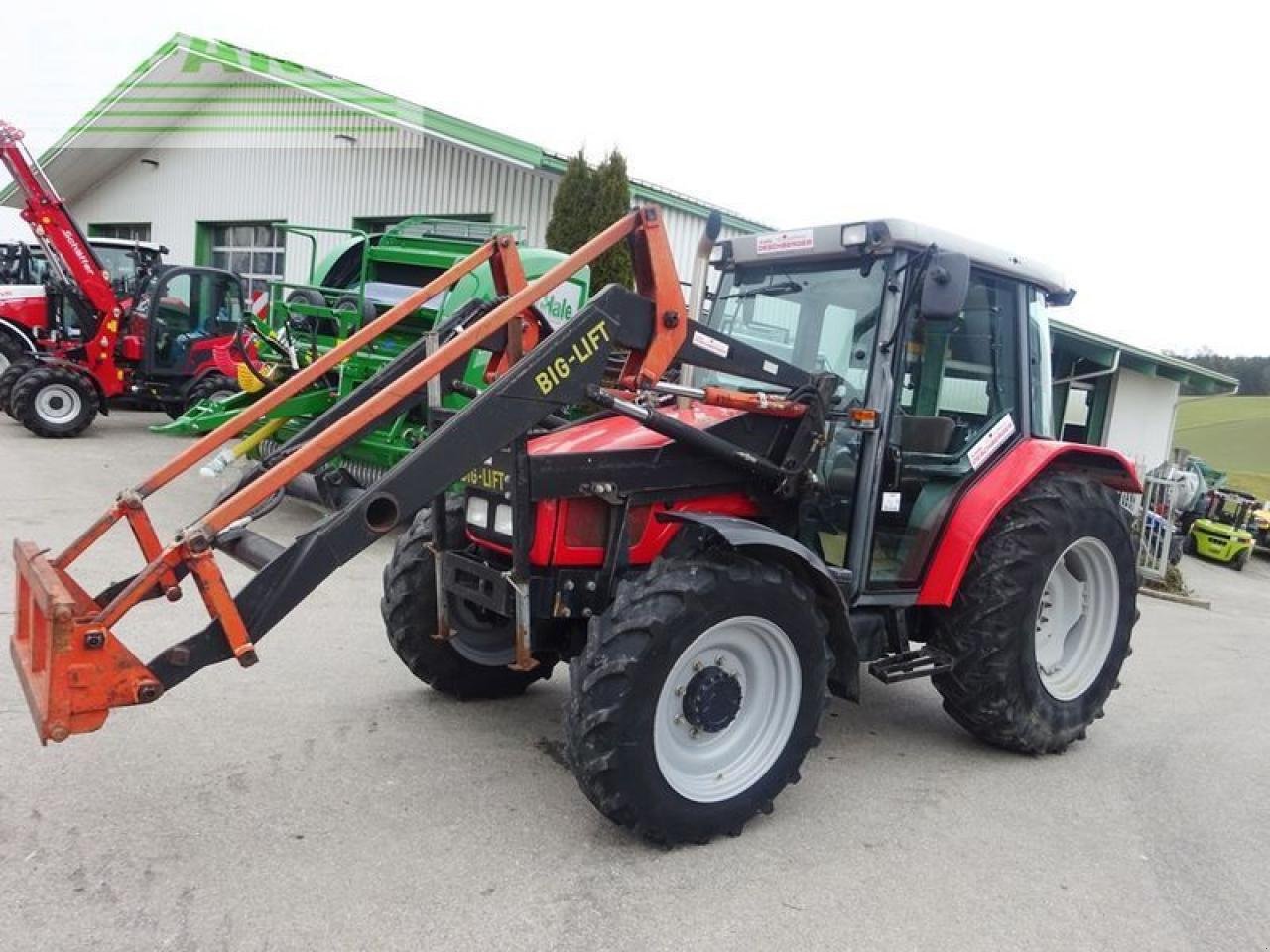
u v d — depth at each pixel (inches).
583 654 124.1
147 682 107.5
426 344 149.6
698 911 114.1
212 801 130.1
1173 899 126.5
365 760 146.5
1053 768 169.5
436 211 567.5
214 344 481.1
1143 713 209.5
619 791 120.9
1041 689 168.9
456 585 148.7
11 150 424.2
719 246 181.2
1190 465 651.5
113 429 484.7
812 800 147.9
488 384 153.9
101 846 117.2
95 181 821.2
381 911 108.7
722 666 132.8
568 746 123.9
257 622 113.8
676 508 145.5
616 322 131.5
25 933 99.8
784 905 117.1
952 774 162.2
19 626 123.9
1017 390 176.4
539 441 148.3
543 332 158.4
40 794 128.4
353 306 323.3
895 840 136.6
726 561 129.6
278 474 114.2
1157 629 326.3
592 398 130.4
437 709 168.6
